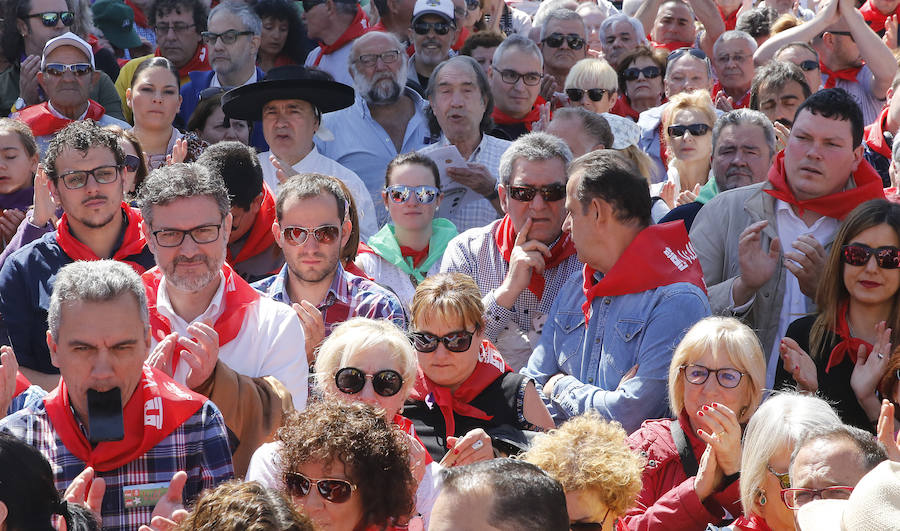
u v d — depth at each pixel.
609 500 8.66
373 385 10.05
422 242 16.05
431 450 11.27
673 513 9.92
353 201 14.26
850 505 6.51
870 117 23.44
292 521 6.60
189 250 11.08
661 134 20.94
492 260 14.59
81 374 9.10
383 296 13.29
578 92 20.91
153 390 9.38
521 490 6.67
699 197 16.55
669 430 11.00
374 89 19.62
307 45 23.91
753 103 19.84
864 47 22.86
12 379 10.12
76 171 12.95
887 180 18.78
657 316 12.05
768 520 9.46
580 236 12.56
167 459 9.27
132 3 27.11
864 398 11.84
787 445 9.28
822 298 12.38
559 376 12.70
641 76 23.14
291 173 17.38
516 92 19.94
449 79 18.25
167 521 8.29
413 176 15.83
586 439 9.01
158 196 11.10
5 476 7.57
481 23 26.89
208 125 19.00
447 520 6.65
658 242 12.41
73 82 19.09
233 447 10.38
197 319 11.32
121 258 13.38
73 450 9.20
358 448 7.98
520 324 13.99
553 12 23.31
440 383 11.59
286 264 13.45
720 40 24.30
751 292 13.39
